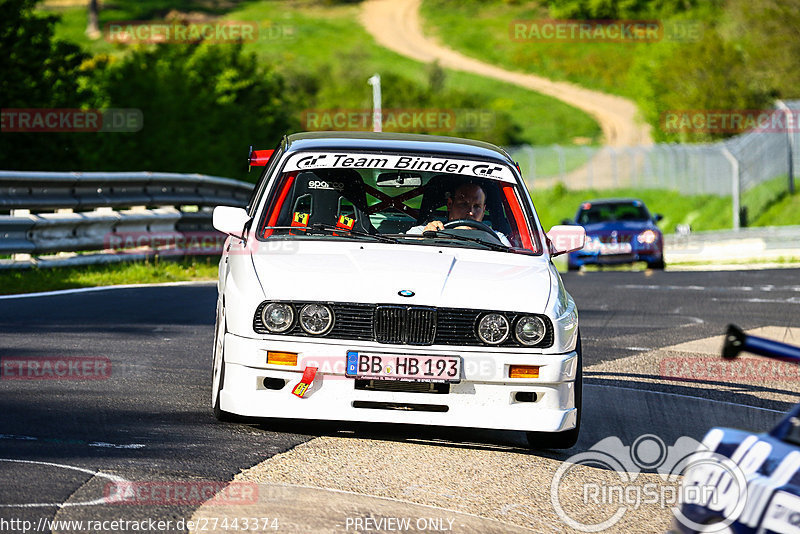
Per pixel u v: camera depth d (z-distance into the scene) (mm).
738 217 126562
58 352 28672
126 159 112500
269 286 20375
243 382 20203
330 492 17297
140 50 127000
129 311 38156
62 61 104688
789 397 28891
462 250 22594
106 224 51781
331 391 19922
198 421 21656
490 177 24406
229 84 140625
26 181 46188
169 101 118625
